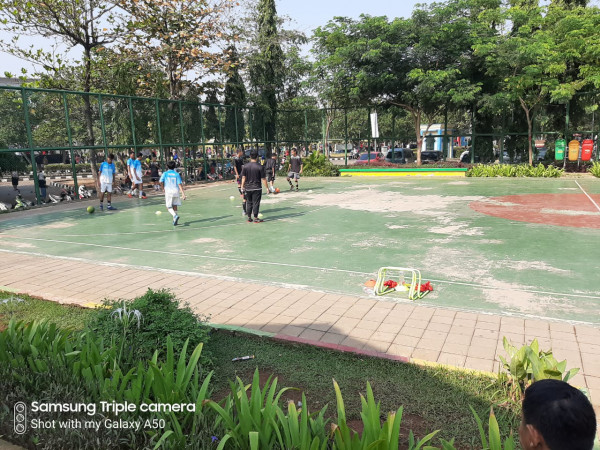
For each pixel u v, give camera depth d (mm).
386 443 2348
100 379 3260
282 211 14016
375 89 25359
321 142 31562
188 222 12594
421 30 23516
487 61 22922
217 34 25984
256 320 5449
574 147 23406
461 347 4594
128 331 4094
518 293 6199
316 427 2768
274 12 30328
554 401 1577
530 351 3383
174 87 26047
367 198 16516
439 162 27141
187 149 25609
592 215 11953
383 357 4355
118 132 20469
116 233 11312
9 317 5707
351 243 9453
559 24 22875
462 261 7863
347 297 6191
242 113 27781
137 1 22484
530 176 22641
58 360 3584
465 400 3648
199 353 3414
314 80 27375
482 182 21172
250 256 8609
